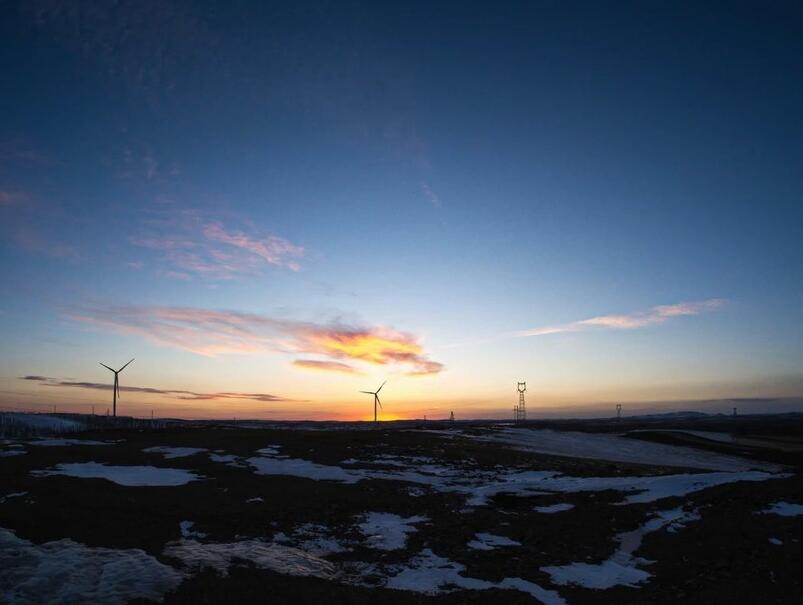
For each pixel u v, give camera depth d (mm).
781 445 100375
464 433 90875
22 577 17109
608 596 21188
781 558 24562
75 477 37750
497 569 24062
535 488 40156
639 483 40031
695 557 25672
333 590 19109
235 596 17250
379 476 45906
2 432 120188
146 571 18188
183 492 34906
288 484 40062
